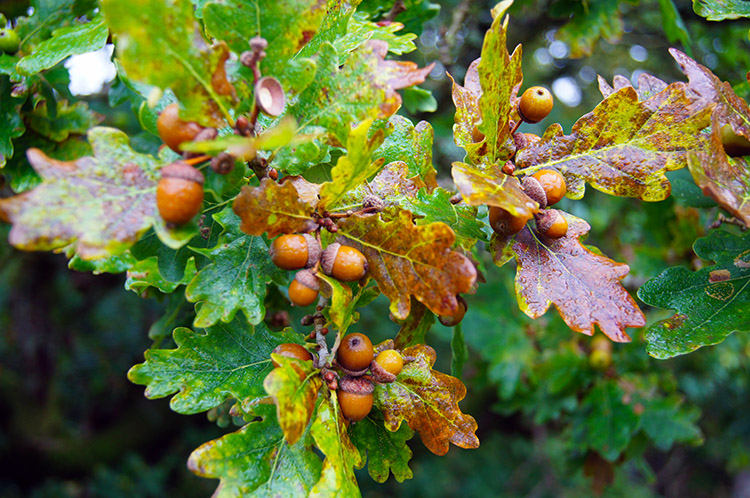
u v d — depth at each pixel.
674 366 1.61
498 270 1.40
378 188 0.54
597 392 1.03
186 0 0.46
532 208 0.49
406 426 0.54
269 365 0.54
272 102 0.48
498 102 0.52
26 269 1.94
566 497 2.29
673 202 0.88
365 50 0.50
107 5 0.45
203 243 0.56
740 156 0.54
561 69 1.69
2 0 0.71
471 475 2.58
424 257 0.50
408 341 0.58
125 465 2.25
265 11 0.49
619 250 1.20
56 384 2.20
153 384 0.52
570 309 0.51
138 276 0.55
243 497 0.49
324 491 0.48
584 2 0.88
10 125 0.60
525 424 2.47
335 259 0.49
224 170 0.48
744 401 2.11
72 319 2.27
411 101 0.74
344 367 0.51
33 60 0.57
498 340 1.21
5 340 2.27
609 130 0.54
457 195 0.56
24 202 0.45
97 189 0.46
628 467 2.47
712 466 3.25
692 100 0.53
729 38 1.01
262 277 0.53
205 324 0.51
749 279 0.54
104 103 1.03
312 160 0.51
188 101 0.47
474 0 1.03
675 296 0.54
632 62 1.70
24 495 2.11
